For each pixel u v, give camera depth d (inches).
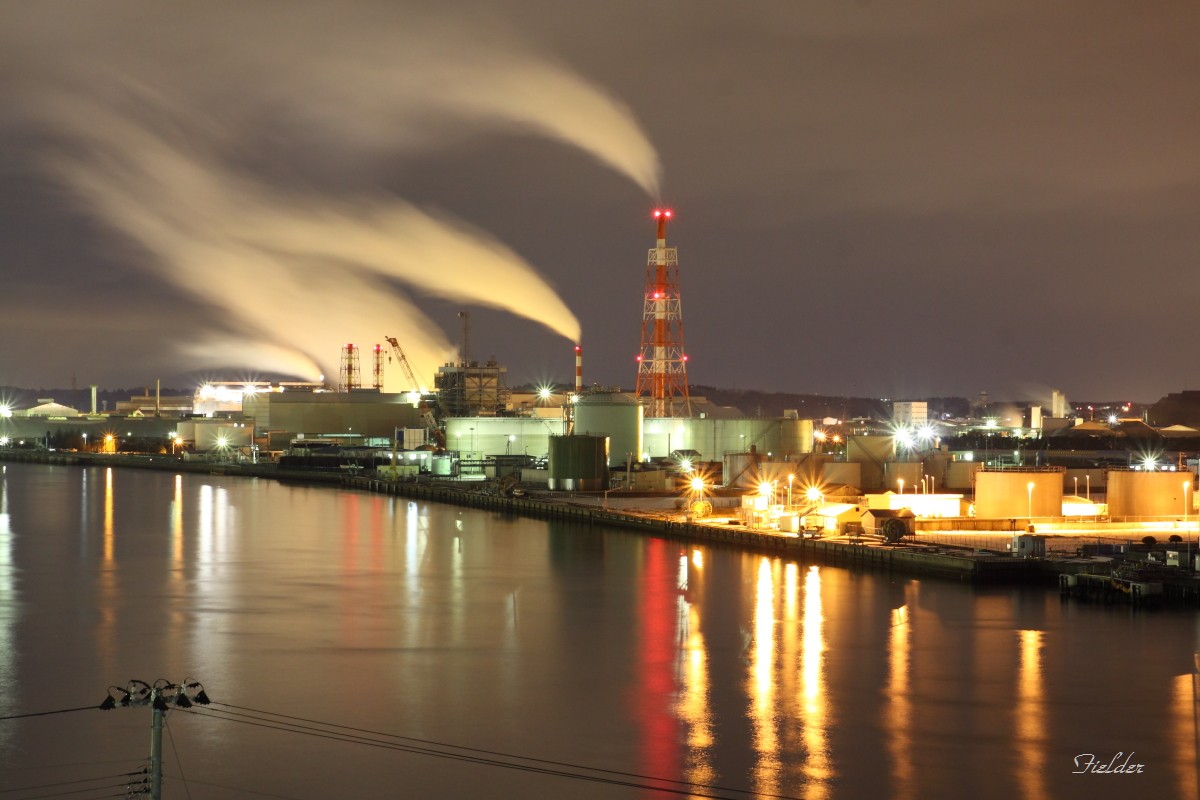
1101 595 3112.7
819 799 1701.5
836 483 5226.4
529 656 2522.1
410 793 1732.3
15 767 1836.9
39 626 2844.5
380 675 2363.4
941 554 3496.6
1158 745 1915.6
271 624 2869.1
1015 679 2299.5
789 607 3041.3
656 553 4197.8
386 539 4726.9
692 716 2081.7
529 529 5108.3
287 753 1895.9
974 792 1722.4
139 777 1791.3
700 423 7849.4
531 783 1764.3
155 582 3550.7
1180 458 7342.5
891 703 2148.1
